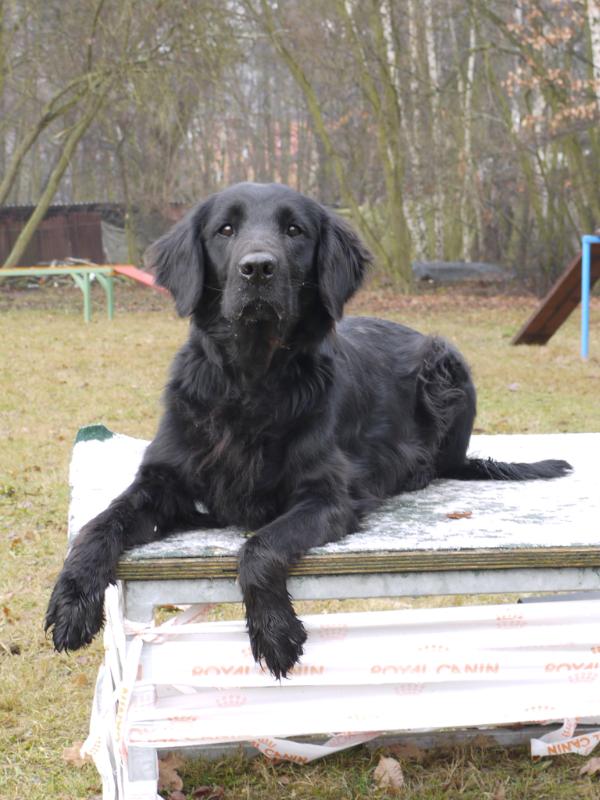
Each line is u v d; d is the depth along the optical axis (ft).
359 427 12.55
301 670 9.15
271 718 9.25
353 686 9.36
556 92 75.87
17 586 16.05
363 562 9.22
